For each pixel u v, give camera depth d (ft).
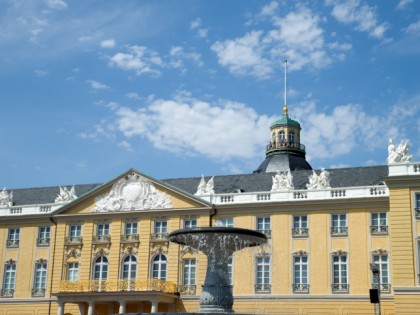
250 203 188.14
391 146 173.99
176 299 187.73
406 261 163.84
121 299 181.27
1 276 209.97
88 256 200.23
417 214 166.09
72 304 196.54
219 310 105.81
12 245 211.41
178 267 190.49
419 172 167.84
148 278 191.93
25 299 204.33
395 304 162.09
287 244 183.01
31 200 226.17
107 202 203.41
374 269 139.13
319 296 176.24
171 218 195.72
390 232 167.94
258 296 181.27
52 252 205.36
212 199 193.88
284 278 180.75
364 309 171.32
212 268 108.68
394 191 169.78
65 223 206.59
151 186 200.44
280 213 186.09
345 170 198.08
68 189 228.63
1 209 215.92
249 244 110.52
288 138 262.67
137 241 196.44
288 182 189.67
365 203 178.50
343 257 177.88
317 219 182.29
